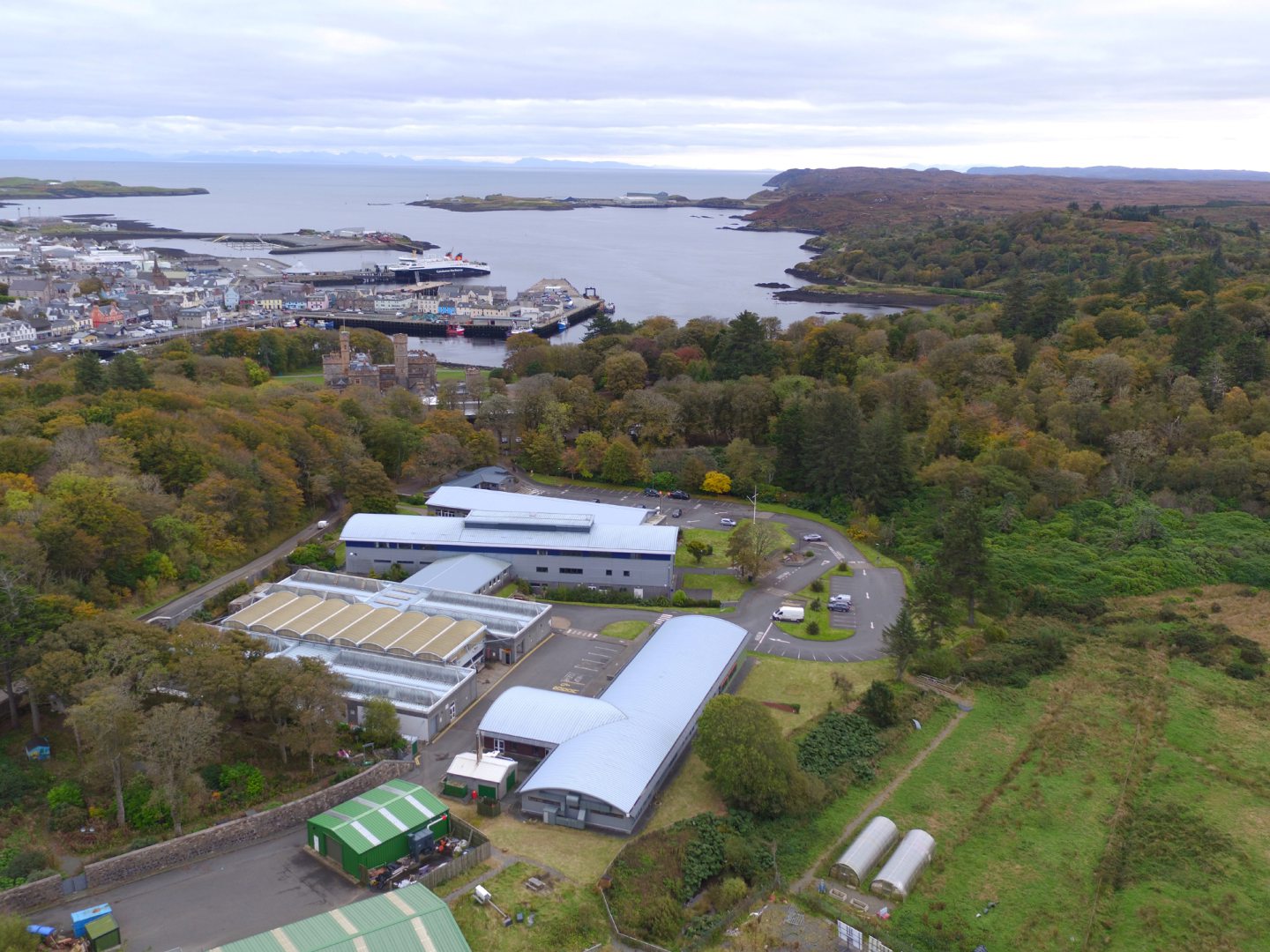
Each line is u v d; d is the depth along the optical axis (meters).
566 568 137.88
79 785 81.19
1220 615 129.75
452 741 94.62
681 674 101.44
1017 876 77.75
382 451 180.88
